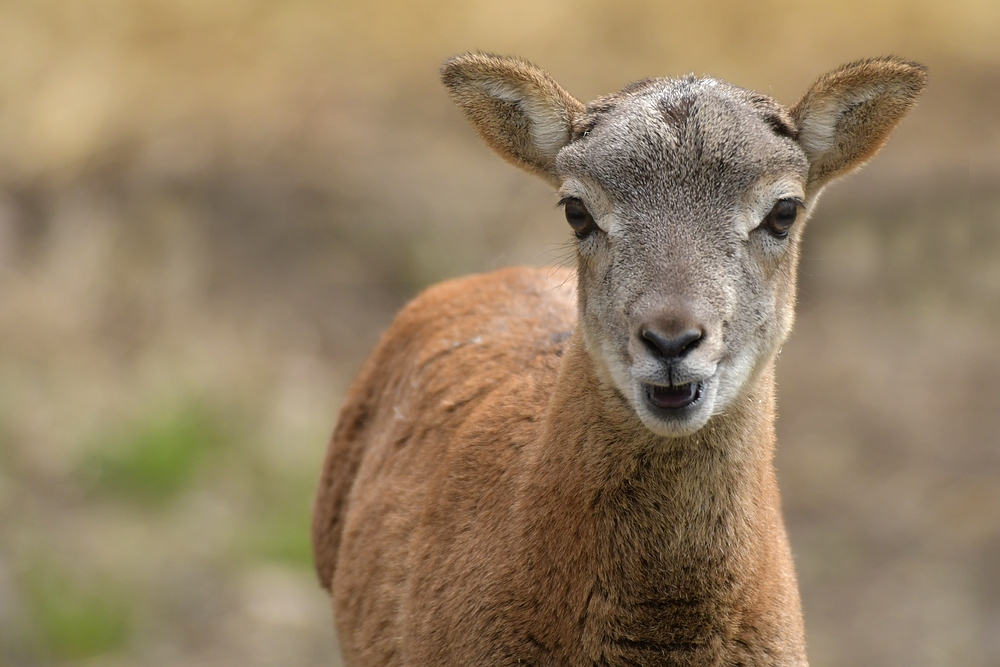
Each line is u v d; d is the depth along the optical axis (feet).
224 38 94.02
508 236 81.76
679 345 28.60
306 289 80.33
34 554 61.26
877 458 68.39
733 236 30.35
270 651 57.47
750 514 30.53
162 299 78.69
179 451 68.69
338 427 43.80
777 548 31.94
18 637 57.00
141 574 61.57
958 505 63.87
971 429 69.72
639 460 30.07
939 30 96.58
